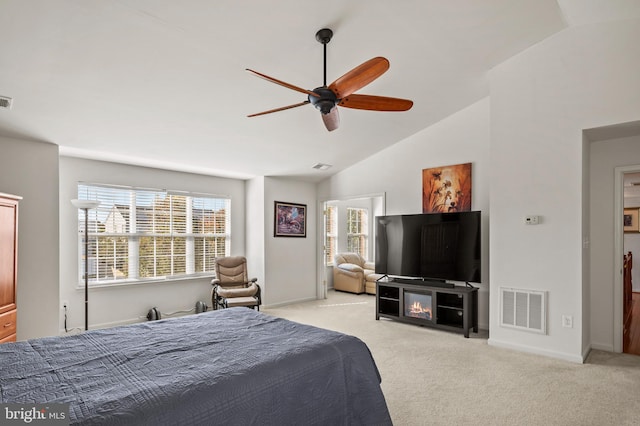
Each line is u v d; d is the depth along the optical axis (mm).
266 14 2514
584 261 3490
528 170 3762
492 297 3982
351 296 7246
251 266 6359
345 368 1944
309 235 6867
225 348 1948
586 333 3648
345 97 2531
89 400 1345
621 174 3799
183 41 2678
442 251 4832
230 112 3799
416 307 4836
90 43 2549
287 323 2508
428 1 2672
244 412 1494
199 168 5508
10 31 2330
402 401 2645
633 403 2605
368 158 6070
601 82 3365
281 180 6438
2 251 3148
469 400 2658
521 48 3693
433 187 5207
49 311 3867
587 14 3205
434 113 4875
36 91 2980
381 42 3090
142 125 3787
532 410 2510
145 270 5246
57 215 3947
